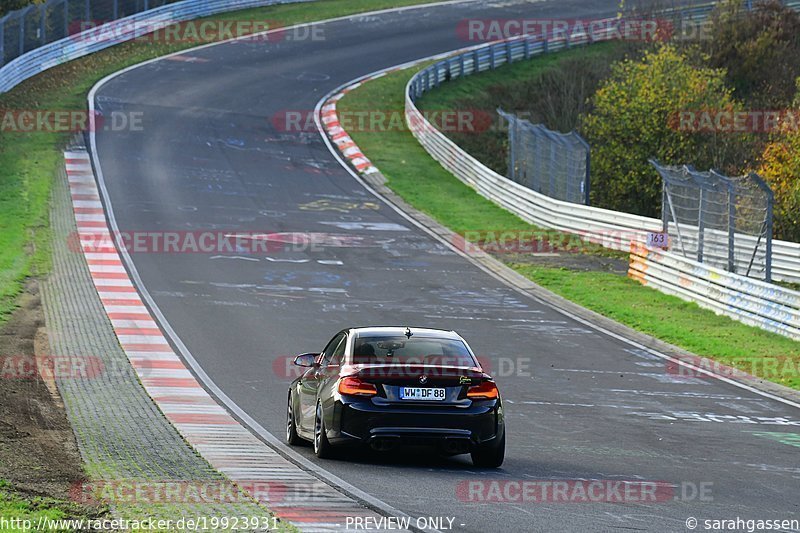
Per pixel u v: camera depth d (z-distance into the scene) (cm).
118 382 4212
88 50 14338
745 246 7225
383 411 2792
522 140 11006
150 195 9269
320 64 15138
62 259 7006
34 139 10688
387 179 10744
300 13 17900
